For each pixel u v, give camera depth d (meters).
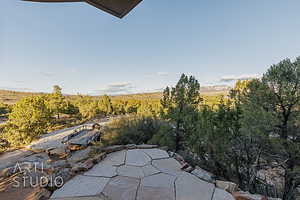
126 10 1.52
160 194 2.42
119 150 4.54
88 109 35.56
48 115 18.70
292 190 4.30
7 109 35.12
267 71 4.34
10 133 15.60
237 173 4.98
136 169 3.28
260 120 4.08
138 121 7.33
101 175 3.00
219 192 2.49
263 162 4.82
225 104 5.51
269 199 2.35
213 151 4.86
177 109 6.79
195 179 2.91
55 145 16.00
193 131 5.91
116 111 41.34
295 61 3.92
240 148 5.01
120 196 2.36
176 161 3.73
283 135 4.21
